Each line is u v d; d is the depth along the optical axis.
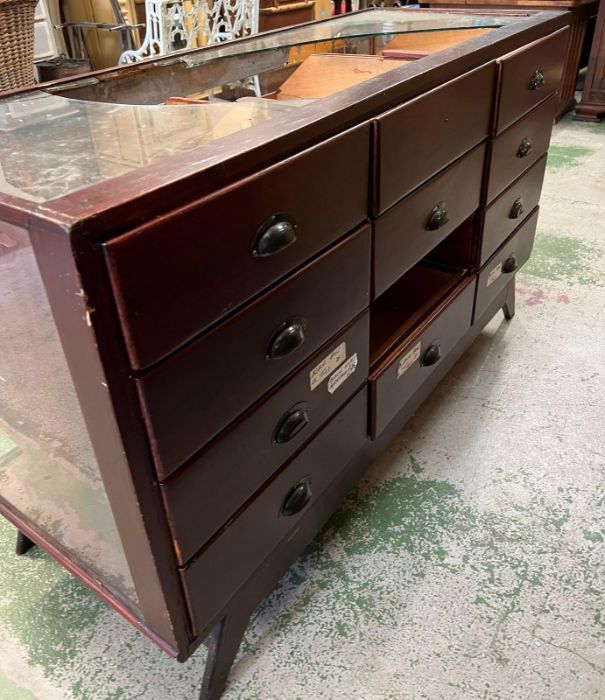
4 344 0.71
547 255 2.05
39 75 2.57
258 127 0.69
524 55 1.18
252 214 0.63
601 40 3.06
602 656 0.93
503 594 1.03
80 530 0.84
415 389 1.21
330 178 0.74
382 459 1.31
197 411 0.65
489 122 1.14
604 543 1.10
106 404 0.57
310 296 0.78
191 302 0.59
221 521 0.76
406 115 0.86
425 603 1.02
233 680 0.92
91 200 0.51
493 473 1.26
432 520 1.16
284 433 0.81
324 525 1.16
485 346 1.63
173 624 0.75
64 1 2.86
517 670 0.92
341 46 1.31
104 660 0.96
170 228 0.54
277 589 1.05
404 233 0.98
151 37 2.29
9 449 0.88
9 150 0.67
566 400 1.44
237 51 1.18
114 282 0.51
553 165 2.73
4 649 0.97
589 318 1.73
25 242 0.54
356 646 0.96
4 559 1.12
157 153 0.65
